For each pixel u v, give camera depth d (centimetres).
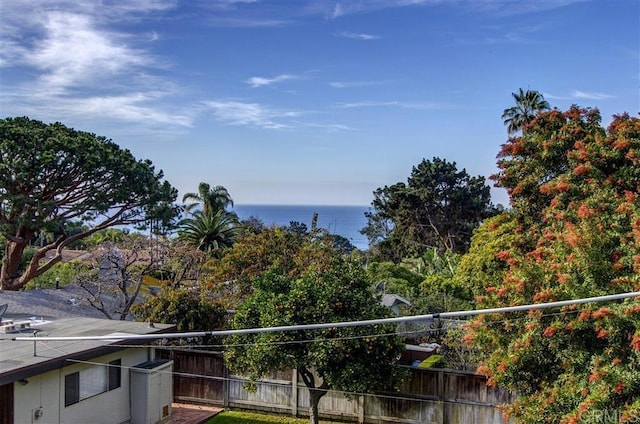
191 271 2566
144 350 1592
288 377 1623
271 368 1402
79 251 3931
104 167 2881
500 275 1808
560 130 1555
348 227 19638
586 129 1525
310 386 1484
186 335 741
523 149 1593
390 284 3120
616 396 937
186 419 1574
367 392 1496
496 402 1427
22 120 2930
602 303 1034
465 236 5466
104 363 1425
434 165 5447
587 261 1089
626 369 949
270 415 1627
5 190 2694
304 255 2344
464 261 3014
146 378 1501
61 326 1553
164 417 1572
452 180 5441
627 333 984
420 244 5428
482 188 5522
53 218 2875
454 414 1463
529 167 1578
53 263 2988
